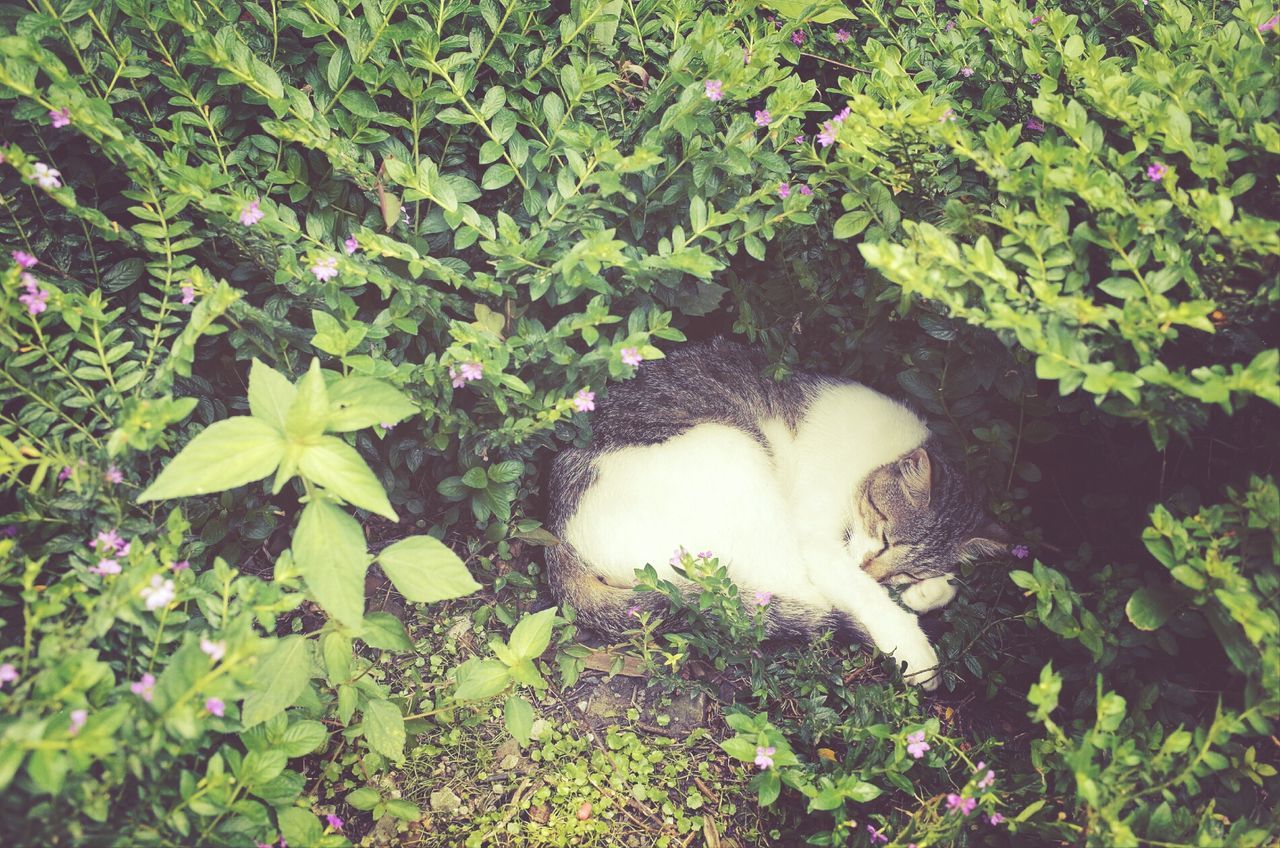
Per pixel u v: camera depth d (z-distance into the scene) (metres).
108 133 0.77
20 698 0.66
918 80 0.92
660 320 0.85
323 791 0.88
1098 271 0.88
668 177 0.91
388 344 0.95
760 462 1.04
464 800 0.89
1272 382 0.70
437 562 0.77
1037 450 1.04
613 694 0.96
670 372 1.06
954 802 0.77
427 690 0.94
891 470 1.07
